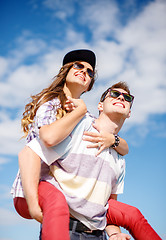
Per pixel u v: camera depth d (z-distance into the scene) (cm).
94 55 287
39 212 176
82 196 194
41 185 192
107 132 229
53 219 157
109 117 235
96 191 205
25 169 191
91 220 197
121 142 233
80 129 212
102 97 262
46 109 216
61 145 198
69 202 190
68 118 193
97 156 212
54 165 203
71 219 194
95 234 199
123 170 242
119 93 237
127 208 221
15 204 209
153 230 211
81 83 263
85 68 269
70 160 201
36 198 181
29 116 233
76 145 205
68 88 269
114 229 217
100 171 212
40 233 192
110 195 237
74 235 191
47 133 187
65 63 288
